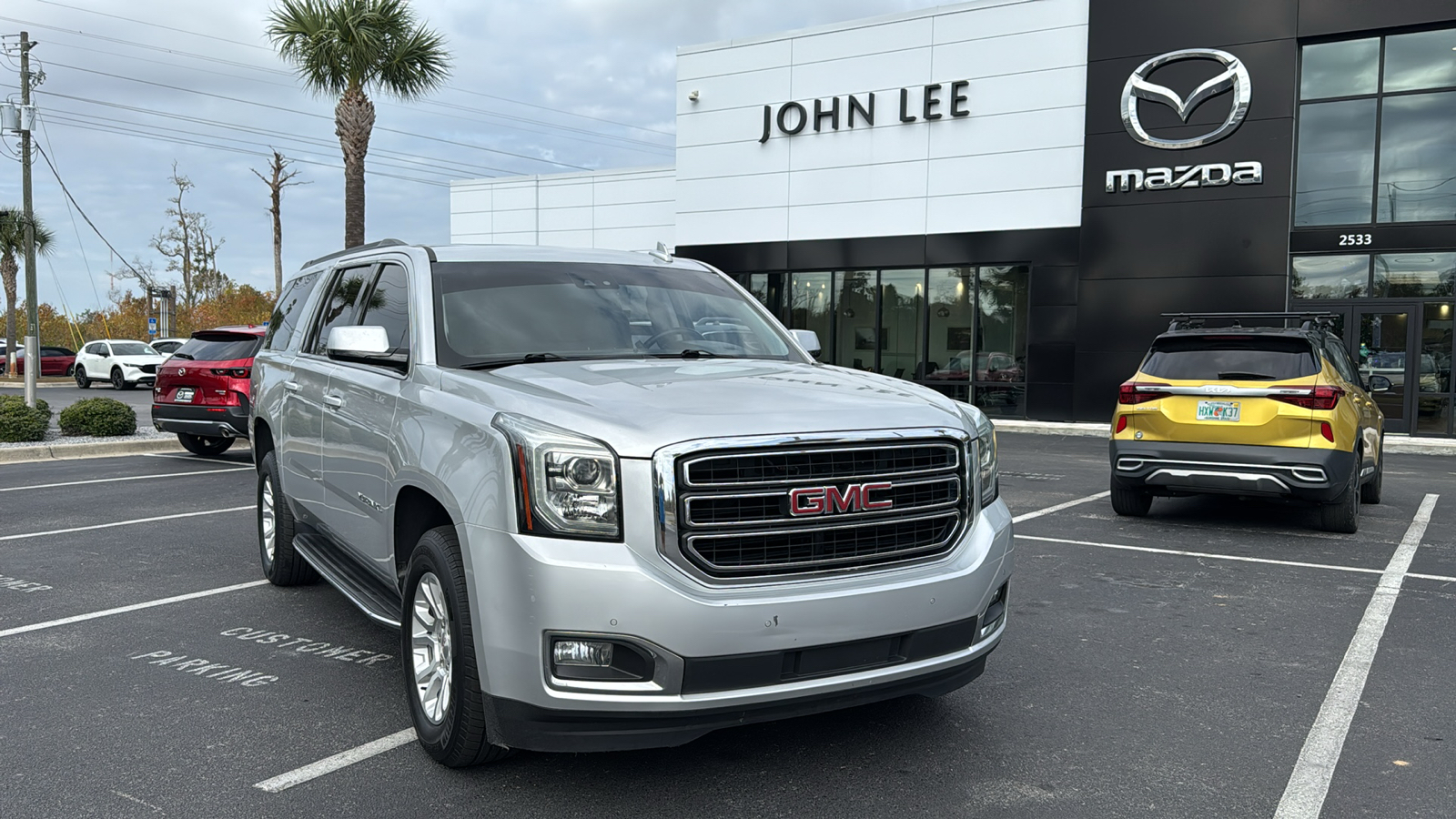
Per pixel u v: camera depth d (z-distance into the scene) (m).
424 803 3.28
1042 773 3.53
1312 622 5.52
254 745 3.76
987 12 20.80
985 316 21.36
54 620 5.51
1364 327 18.03
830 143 22.77
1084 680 4.54
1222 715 4.09
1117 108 19.50
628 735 3.02
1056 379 20.41
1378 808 3.25
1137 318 19.52
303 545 5.44
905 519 3.33
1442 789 3.39
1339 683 4.48
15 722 4.00
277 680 4.52
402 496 3.91
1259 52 18.31
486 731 3.30
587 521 3.03
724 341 4.67
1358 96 18.08
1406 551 7.51
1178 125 18.98
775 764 3.59
